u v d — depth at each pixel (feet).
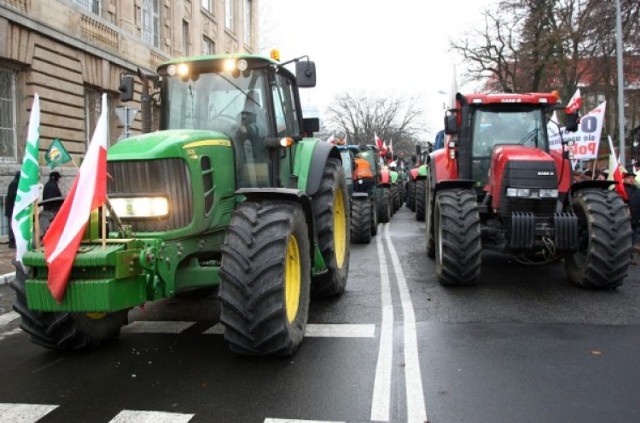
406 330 17.74
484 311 19.83
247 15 110.11
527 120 27.66
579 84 91.45
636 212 33.99
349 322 18.72
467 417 11.71
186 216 14.67
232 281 14.10
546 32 87.35
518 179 22.04
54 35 45.73
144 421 11.75
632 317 18.83
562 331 17.40
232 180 17.17
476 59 107.86
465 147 27.86
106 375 14.48
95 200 12.81
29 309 14.49
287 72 20.39
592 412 11.83
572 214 22.15
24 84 43.50
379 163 57.62
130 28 59.88
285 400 12.65
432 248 31.30
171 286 14.35
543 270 27.20
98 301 12.51
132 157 14.46
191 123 18.61
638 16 66.69
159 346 16.83
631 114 123.44
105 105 13.35
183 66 18.69
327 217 20.54
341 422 11.58
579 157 41.06
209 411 12.17
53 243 12.80
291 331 15.07
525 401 12.42
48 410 12.38
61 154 37.99
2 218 40.75
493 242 24.00
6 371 14.99
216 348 16.48
